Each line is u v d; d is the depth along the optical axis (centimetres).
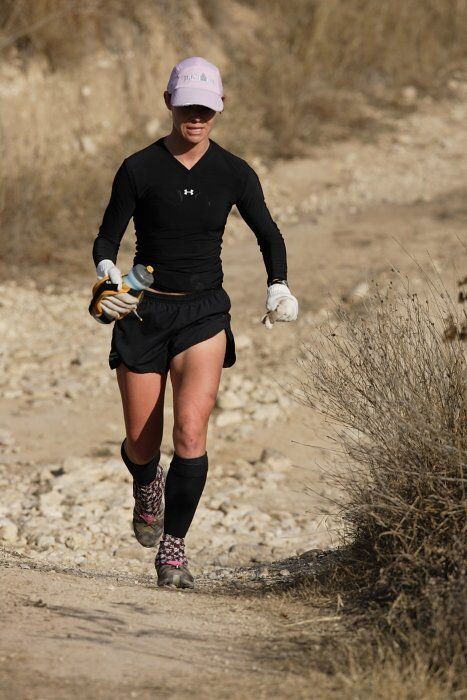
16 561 1525
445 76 5834
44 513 1969
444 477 1223
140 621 1171
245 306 3353
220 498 2109
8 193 3775
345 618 1191
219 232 1346
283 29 5422
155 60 4847
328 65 5381
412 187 4472
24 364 2941
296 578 1402
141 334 1335
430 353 1359
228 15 5353
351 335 1470
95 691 958
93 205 3981
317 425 2545
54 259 3731
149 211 1312
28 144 4156
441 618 1070
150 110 4722
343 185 4538
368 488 1309
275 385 2747
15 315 3291
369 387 1346
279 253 1376
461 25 6097
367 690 968
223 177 1323
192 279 1330
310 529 1933
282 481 2230
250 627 1173
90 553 1777
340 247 3734
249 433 2519
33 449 2388
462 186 4434
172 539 1373
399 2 5834
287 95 5041
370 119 5238
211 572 1661
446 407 1302
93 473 2203
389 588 1216
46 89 4362
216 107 1284
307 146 4894
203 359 1326
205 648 1091
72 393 2741
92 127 4422
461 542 1171
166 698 949
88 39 4653
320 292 3309
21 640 1069
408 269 3391
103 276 1296
